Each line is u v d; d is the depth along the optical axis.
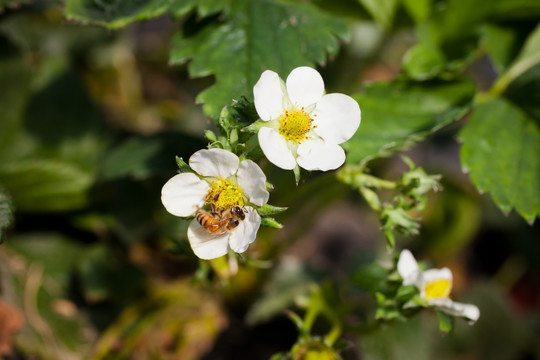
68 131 0.47
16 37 0.48
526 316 0.53
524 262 0.56
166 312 0.46
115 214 0.47
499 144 0.43
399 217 0.38
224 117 0.35
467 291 0.51
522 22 0.46
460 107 0.43
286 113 0.36
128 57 0.56
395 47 0.65
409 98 0.43
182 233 0.45
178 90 0.62
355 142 0.41
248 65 0.40
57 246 0.46
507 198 0.41
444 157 0.60
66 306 0.45
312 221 0.45
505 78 0.45
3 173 0.44
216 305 0.47
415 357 0.45
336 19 0.42
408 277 0.38
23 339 0.43
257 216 0.35
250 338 0.48
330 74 0.54
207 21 0.41
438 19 0.46
